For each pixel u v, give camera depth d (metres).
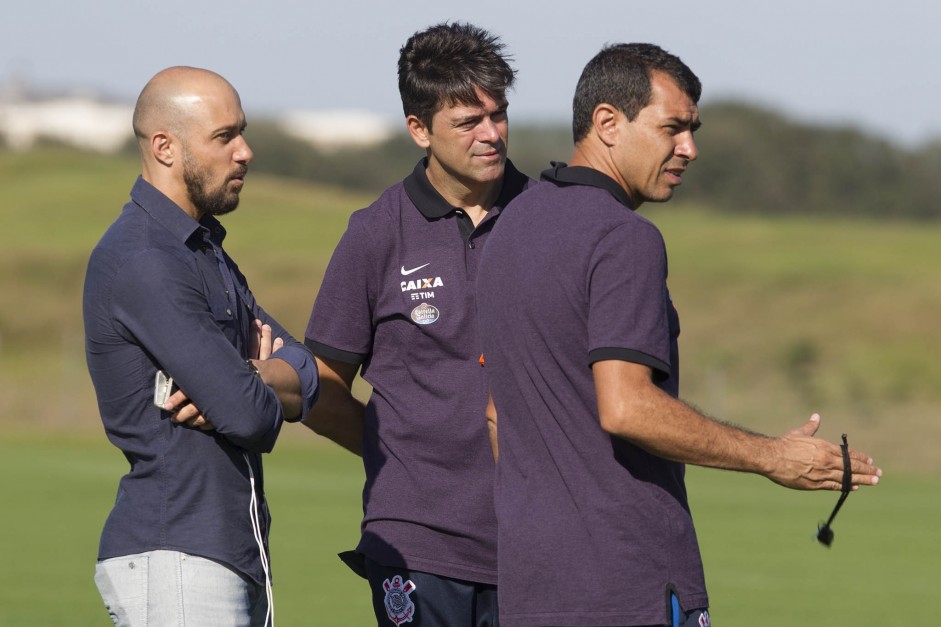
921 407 107.00
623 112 13.67
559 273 13.26
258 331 15.54
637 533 13.03
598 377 12.80
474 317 17.38
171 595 14.05
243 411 13.91
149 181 14.69
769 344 129.50
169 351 13.84
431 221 17.62
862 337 129.50
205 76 14.79
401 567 17.33
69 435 83.50
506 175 18.00
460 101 16.84
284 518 46.69
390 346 17.80
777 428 101.94
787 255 168.62
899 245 178.88
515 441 13.68
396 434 17.55
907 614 30.52
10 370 126.88
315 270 155.75
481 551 17.22
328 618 28.91
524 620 13.25
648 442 12.68
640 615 12.89
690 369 124.62
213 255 14.86
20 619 28.06
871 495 58.62
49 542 39.56
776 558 39.41
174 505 14.16
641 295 12.87
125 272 14.02
